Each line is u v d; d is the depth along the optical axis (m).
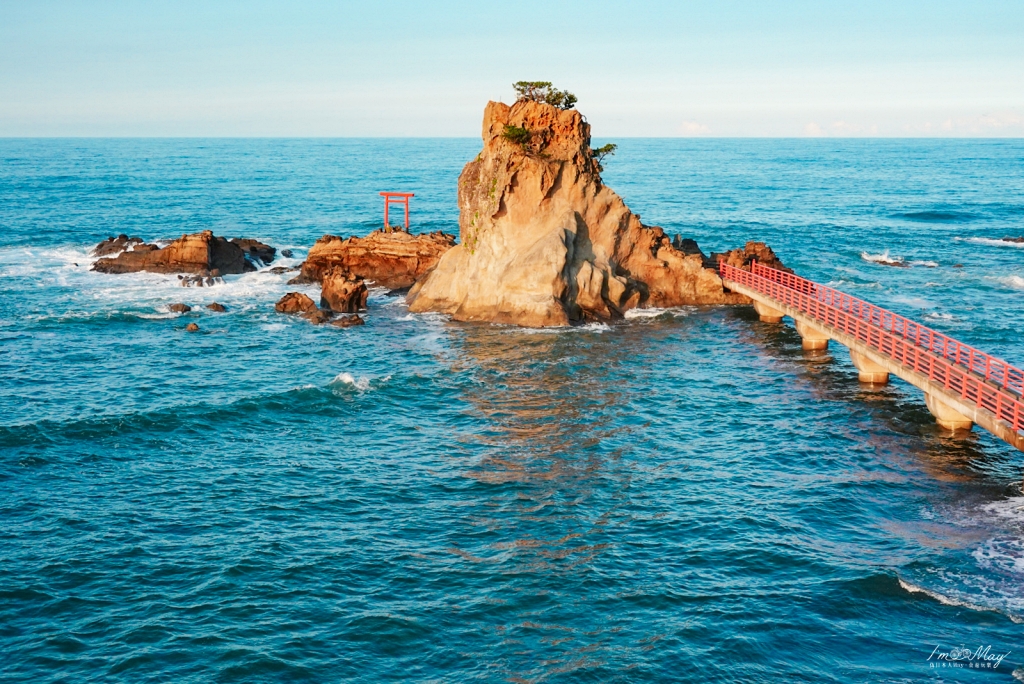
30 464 42.50
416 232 123.38
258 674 27.75
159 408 49.53
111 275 86.69
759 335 66.25
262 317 71.19
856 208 163.12
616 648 29.05
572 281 68.69
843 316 60.62
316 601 31.69
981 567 33.31
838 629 29.77
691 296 75.06
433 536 36.41
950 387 45.62
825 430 47.56
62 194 173.50
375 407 51.09
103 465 42.72
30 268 90.75
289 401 51.47
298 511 38.44
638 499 39.59
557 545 35.62
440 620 30.66
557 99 71.12
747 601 31.45
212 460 43.62
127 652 28.73
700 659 28.36
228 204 157.50
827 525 36.97
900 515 37.75
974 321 71.50
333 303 72.69
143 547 35.19
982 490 40.06
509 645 29.33
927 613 30.50
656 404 51.62
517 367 57.97
